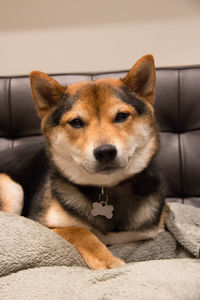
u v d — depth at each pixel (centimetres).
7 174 175
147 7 233
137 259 121
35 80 139
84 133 127
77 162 130
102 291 83
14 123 214
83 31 241
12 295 86
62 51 244
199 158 201
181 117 207
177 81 207
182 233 132
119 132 126
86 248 116
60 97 140
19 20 242
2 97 213
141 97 140
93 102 129
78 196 135
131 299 77
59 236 114
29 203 163
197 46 234
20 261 101
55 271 99
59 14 239
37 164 175
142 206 133
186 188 203
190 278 88
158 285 85
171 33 235
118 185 133
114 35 239
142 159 135
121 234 131
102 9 237
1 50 247
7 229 109
